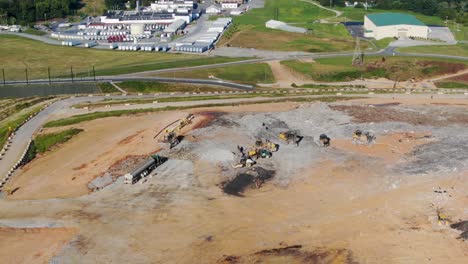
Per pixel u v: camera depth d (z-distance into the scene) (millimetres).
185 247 59562
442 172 77000
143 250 59188
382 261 56594
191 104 117938
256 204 68812
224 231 62562
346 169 78750
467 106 113000
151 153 85062
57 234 63000
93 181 77000
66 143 92812
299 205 68438
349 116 103500
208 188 73500
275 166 80250
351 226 63281
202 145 87812
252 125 97688
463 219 63875
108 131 97250
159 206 68625
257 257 57562
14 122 107500
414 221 63969
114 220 65375
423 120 101312
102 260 57562
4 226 64688
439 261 56250
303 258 57219
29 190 75500
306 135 93250
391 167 79375
